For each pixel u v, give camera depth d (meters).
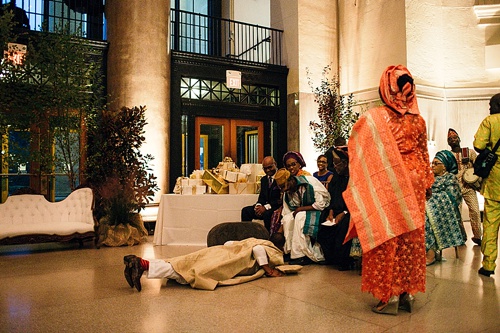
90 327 2.79
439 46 9.91
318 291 3.66
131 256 3.74
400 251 3.02
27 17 9.17
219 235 4.61
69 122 6.99
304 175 5.16
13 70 6.64
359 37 10.33
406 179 2.96
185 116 9.54
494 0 9.95
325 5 10.71
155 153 8.34
